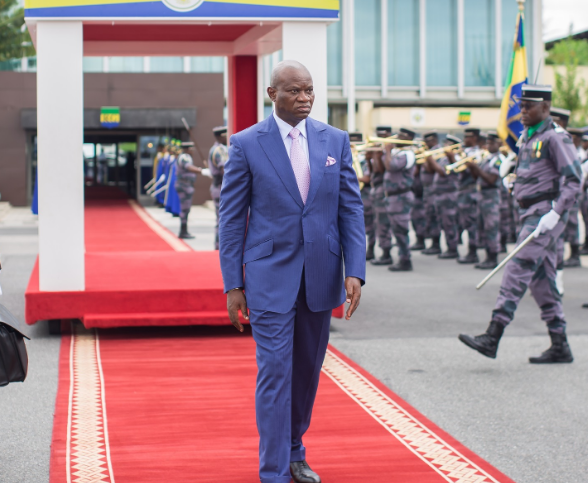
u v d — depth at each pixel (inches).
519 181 237.5
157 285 280.5
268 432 133.0
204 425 174.4
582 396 204.2
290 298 135.3
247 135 139.3
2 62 1207.6
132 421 176.7
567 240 487.8
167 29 332.2
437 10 1230.3
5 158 1037.2
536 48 1237.1
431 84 1240.2
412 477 145.7
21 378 140.8
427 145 547.2
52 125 261.9
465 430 176.9
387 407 189.6
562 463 156.9
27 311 263.3
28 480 144.1
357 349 256.4
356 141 579.2
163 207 1004.6
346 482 143.3
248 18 270.7
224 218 139.4
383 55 1218.0
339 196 141.9
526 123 233.8
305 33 276.5
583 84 1274.6
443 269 471.5
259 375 135.4
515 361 241.6
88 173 1257.4
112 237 621.6
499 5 1234.6
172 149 861.8
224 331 277.4
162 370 222.5
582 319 316.5
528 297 372.2
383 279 427.2
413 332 285.0
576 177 224.8
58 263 265.9
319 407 189.3
